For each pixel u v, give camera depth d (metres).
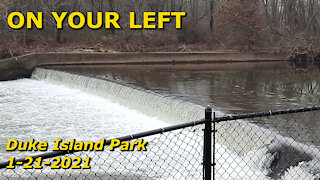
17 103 18.89
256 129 8.87
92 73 27.09
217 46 46.84
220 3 58.34
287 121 10.88
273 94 17.61
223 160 8.43
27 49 37.81
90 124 14.41
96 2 51.25
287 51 41.06
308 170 6.70
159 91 18.62
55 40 42.38
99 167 7.82
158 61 37.81
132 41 44.22
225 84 21.53
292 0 49.25
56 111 16.88
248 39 45.50
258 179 7.12
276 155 7.35
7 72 29.66
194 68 32.31
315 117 11.41
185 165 8.30
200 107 12.07
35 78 29.05
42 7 43.72
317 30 47.81
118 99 17.41
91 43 43.25
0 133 13.23
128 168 8.31
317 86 20.42
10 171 8.34
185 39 48.03
